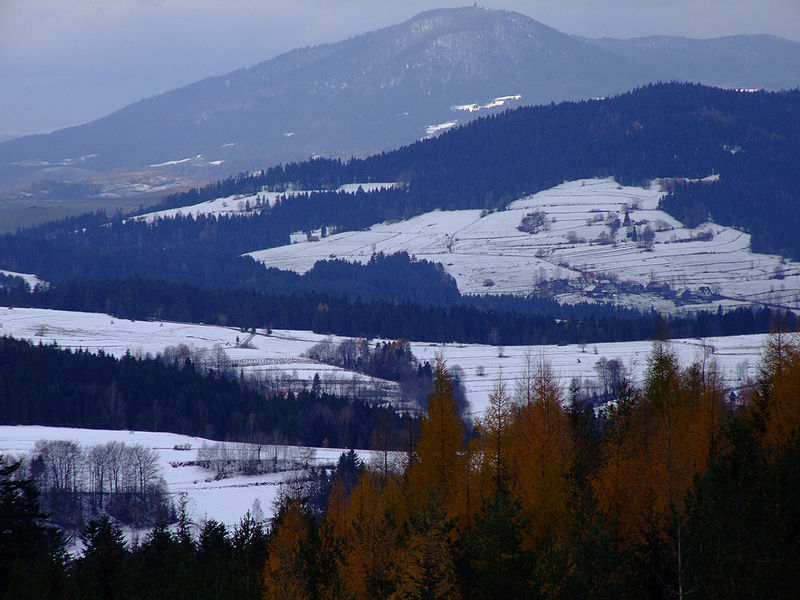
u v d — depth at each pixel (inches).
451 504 5369.1
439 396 5994.1
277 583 5738.2
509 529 4512.8
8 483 5767.7
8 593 5866.1
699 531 3890.3
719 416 5974.4
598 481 5231.3
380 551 5221.5
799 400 5861.2
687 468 5059.1
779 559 3784.5
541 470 5369.1
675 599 3801.7
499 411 5836.6
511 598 4397.1
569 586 4099.4
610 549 4104.3
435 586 4392.2
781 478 4266.7
